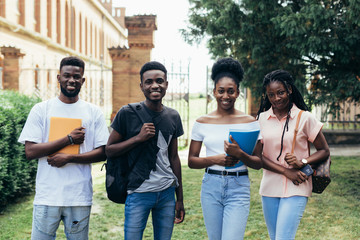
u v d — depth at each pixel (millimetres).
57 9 25938
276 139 2881
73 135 2650
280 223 2729
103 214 5230
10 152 5301
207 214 2699
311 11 6160
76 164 2693
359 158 9578
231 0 7262
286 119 2875
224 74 2705
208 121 2770
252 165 2613
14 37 17969
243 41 7848
